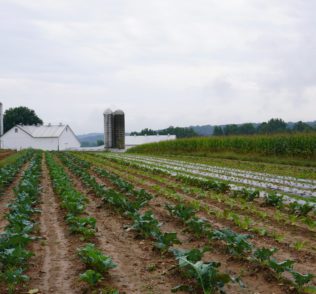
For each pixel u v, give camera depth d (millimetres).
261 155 38094
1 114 95125
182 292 7055
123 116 77438
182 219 12203
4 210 15375
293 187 19766
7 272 7547
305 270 8211
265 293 7047
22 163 36188
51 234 11562
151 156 48656
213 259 8930
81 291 7312
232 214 12359
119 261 8969
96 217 13742
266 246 9859
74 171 28031
